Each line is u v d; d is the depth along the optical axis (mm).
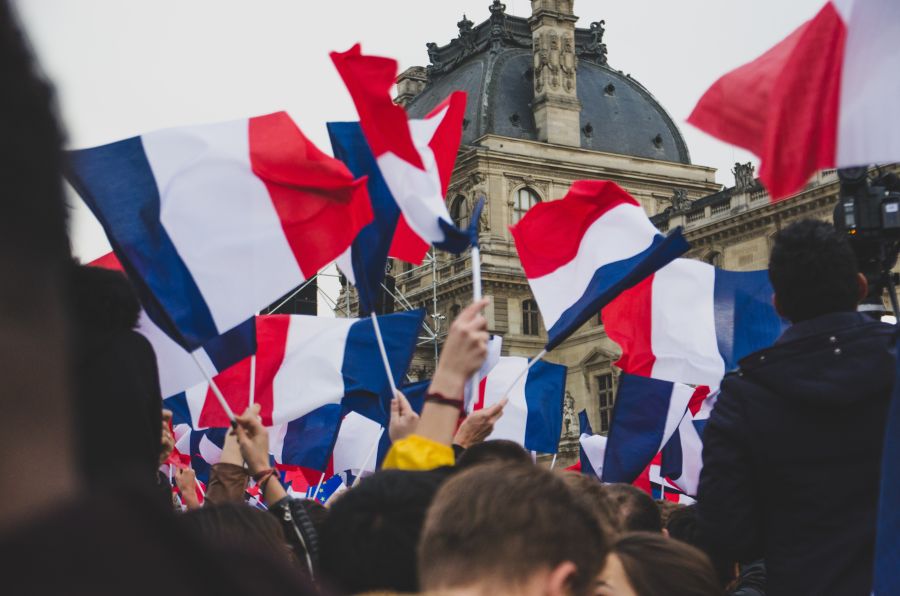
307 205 8086
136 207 7938
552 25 94312
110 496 964
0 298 911
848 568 5660
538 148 91875
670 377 11766
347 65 7043
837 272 5938
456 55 102500
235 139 8117
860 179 8453
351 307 77188
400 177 7102
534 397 17188
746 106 5934
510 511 2604
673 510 10117
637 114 100312
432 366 90875
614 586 4676
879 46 5492
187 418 12094
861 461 5719
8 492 904
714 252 73062
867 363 5723
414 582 3584
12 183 920
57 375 938
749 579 7672
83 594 898
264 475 6277
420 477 3883
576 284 9359
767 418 5836
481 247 88188
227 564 1080
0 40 915
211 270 7934
